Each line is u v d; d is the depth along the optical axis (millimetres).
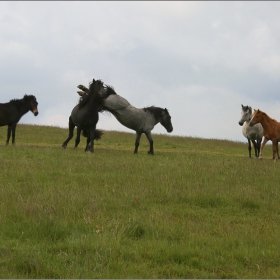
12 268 7887
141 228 10055
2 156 18859
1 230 9609
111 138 35844
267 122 24047
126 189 13539
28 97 24125
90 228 10008
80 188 13492
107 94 22812
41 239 9297
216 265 8570
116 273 7902
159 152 26656
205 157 23641
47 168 16281
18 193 12414
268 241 9836
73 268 8031
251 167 18516
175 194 13227
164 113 24312
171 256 8734
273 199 13688
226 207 12734
